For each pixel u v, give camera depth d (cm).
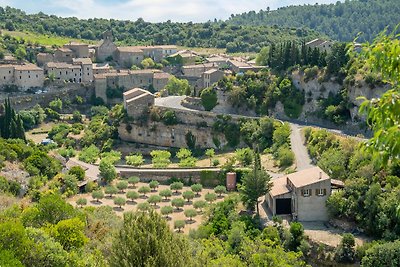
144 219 4744
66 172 13225
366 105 2339
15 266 4694
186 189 13162
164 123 18188
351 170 10562
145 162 16950
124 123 18662
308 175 10125
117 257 4531
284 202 10056
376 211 9006
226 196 12262
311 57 17812
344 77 16075
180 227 10088
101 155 17112
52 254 5375
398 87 2333
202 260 5472
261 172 10462
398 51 2281
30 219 6944
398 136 2147
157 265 4431
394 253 7731
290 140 14588
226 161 14338
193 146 17762
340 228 9319
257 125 16575
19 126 16188
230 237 8512
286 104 17338
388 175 9662
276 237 8744
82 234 6419
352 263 8325
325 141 12988
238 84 18662
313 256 8600
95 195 11988
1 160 11519
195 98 18950
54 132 19962
